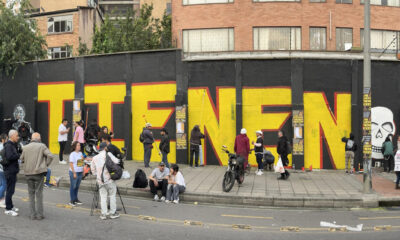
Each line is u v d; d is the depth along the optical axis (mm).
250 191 11078
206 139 16578
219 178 13180
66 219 7980
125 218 8297
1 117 20344
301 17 20828
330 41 20984
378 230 7684
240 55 19172
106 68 18109
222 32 21031
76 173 9383
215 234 7207
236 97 16312
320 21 20953
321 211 9664
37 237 6582
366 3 11219
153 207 9664
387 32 21859
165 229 7457
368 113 10992
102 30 25781
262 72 16312
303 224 8211
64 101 18984
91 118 18281
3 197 8984
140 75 17531
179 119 16547
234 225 7824
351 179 13438
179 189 10609
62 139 15898
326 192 11031
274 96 16234
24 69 19938
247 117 16344
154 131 17188
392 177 14266
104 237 6727
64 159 16969
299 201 10188
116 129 17828
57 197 10391
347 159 15062
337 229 7680
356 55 18344
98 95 18219
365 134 10945
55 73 19219
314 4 20953
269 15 20766
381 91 16453
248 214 9164
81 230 7156
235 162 11523
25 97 19875
